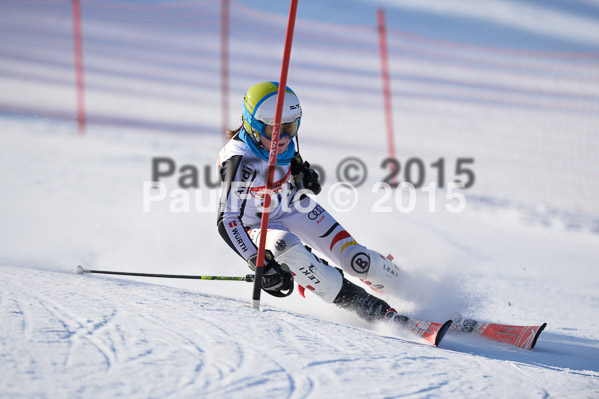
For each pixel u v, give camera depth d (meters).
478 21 75.88
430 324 4.76
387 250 8.03
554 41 69.25
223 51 23.77
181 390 2.73
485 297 6.05
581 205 18.80
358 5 77.06
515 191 19.92
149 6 69.75
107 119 28.42
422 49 59.88
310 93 39.59
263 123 5.24
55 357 2.93
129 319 3.73
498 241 12.93
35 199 12.13
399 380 3.23
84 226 9.97
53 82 37.28
